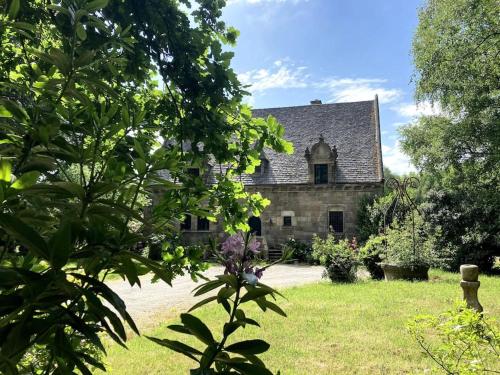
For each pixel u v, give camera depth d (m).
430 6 16.67
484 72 15.55
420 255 13.18
